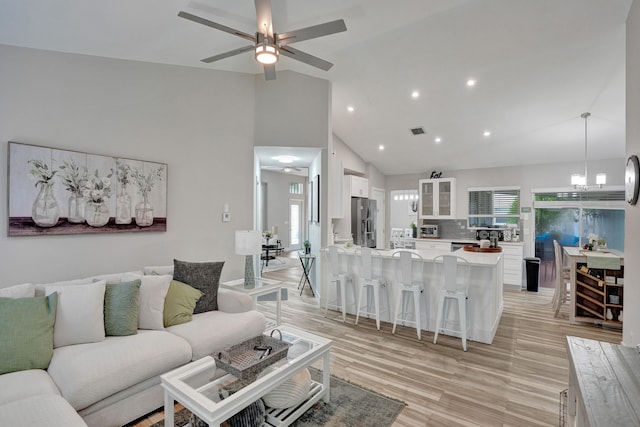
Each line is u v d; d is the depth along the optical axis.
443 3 2.97
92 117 3.07
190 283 3.04
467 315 3.64
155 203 3.51
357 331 3.85
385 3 2.94
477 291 3.58
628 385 1.31
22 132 2.68
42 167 2.75
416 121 5.57
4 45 2.60
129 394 2.05
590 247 4.70
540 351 3.30
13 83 2.64
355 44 3.72
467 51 3.67
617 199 5.95
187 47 3.33
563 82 4.07
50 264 2.83
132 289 2.51
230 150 4.24
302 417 2.20
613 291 4.11
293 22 3.13
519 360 3.09
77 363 1.94
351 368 2.91
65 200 2.87
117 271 3.25
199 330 2.57
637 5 2.62
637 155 2.62
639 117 2.55
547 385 2.63
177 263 3.14
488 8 3.01
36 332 2.04
